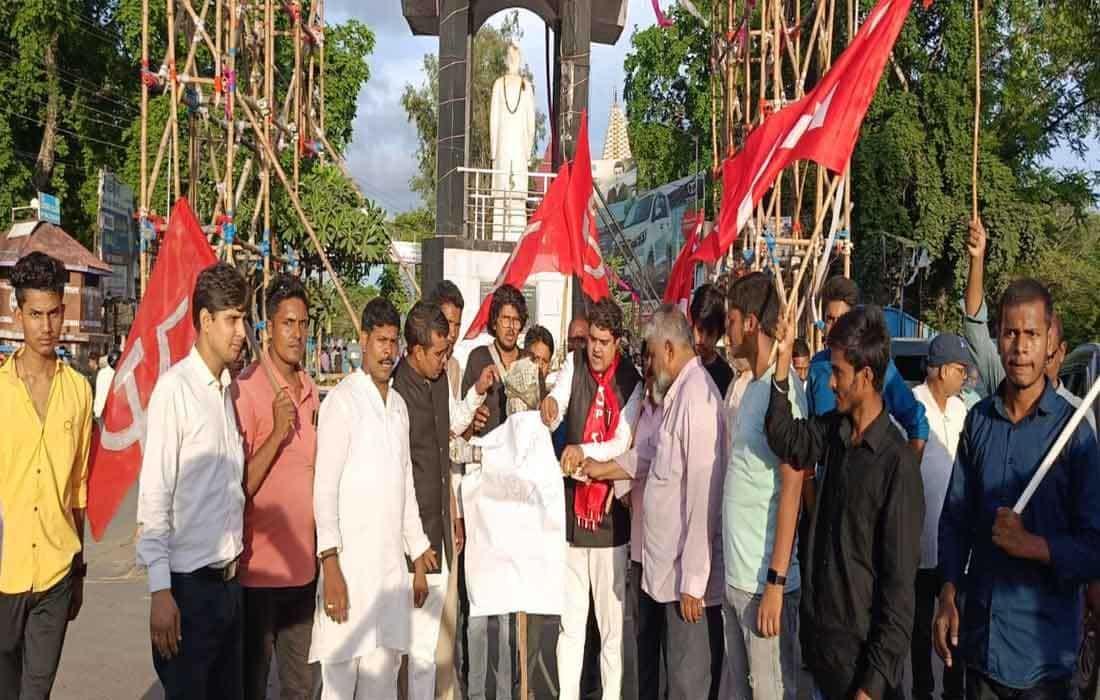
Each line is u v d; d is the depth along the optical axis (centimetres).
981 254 458
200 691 394
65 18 2762
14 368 408
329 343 2152
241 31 968
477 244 1327
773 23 1028
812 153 487
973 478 371
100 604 791
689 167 3191
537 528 518
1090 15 2045
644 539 492
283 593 451
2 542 398
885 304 2020
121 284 2752
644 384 546
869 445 353
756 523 425
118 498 554
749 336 434
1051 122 2317
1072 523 344
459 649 614
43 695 411
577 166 714
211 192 1120
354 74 2584
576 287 1316
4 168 2759
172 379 395
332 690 442
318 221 1077
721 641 476
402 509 462
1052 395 354
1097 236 3294
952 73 1959
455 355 671
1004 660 345
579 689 574
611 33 1559
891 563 343
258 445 452
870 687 342
